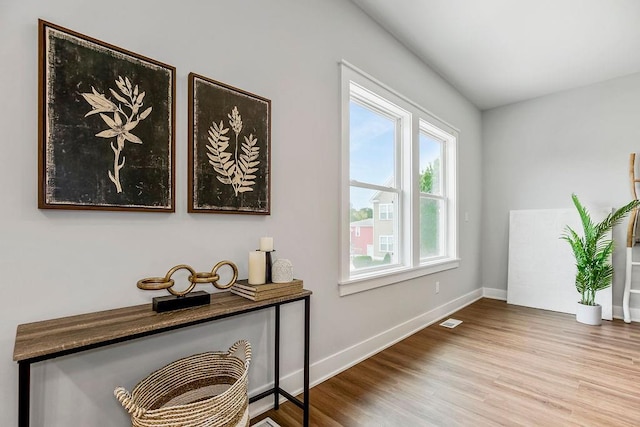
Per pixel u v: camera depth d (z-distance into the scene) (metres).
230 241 1.49
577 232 3.45
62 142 1.02
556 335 2.72
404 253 2.79
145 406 1.08
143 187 1.19
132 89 1.17
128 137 1.16
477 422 1.52
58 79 1.01
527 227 3.80
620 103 3.31
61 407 1.04
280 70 1.71
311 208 1.88
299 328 1.80
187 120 1.34
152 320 1.00
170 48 1.29
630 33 2.50
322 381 1.92
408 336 2.71
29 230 0.98
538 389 1.82
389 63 2.53
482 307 3.67
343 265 2.06
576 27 2.43
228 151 1.46
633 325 3.00
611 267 3.12
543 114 3.79
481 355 2.30
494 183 4.16
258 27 1.61
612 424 1.50
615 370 2.05
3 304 0.94
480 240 4.18
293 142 1.78
